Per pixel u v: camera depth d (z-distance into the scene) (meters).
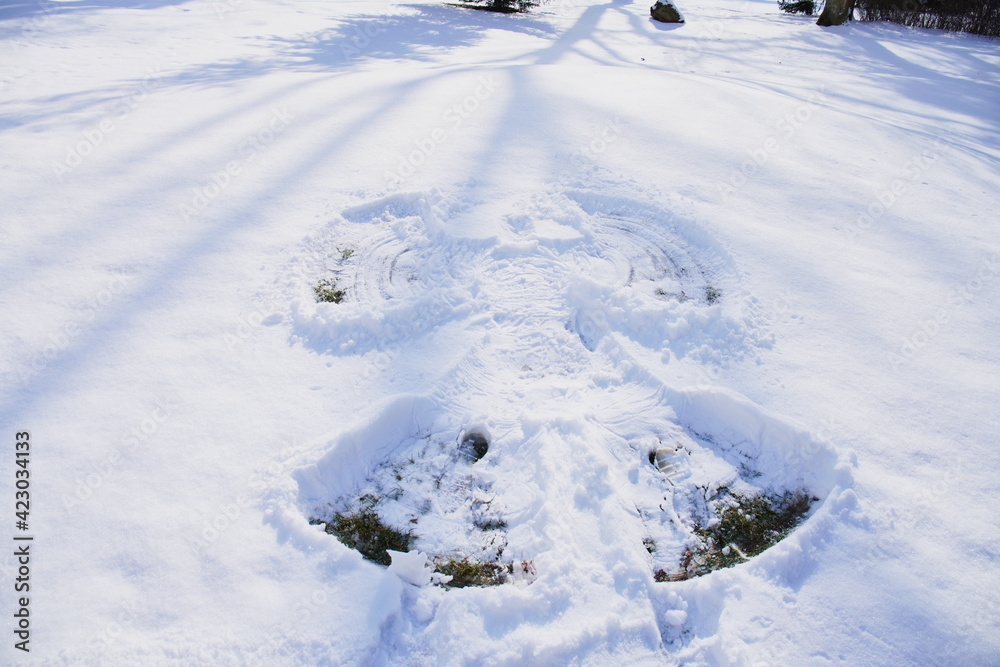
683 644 1.59
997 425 2.11
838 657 1.51
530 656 1.49
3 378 2.20
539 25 10.99
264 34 8.59
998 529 1.78
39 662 1.44
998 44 10.91
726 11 13.67
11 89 5.18
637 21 11.81
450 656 1.51
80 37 7.51
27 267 2.77
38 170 3.58
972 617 1.58
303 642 1.51
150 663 1.45
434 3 12.52
